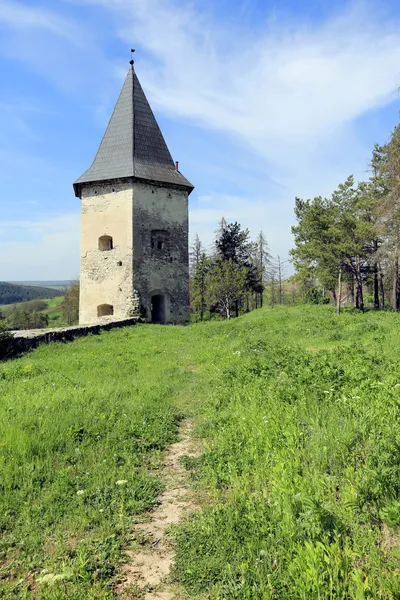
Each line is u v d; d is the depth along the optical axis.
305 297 39.88
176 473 4.55
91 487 4.00
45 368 9.58
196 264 40.00
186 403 7.32
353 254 23.25
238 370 8.44
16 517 3.51
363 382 6.07
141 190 22.56
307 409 5.34
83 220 23.38
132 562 3.05
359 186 24.47
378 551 2.66
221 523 3.32
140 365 10.29
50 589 2.69
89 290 23.08
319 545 2.61
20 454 4.52
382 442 3.92
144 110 24.73
